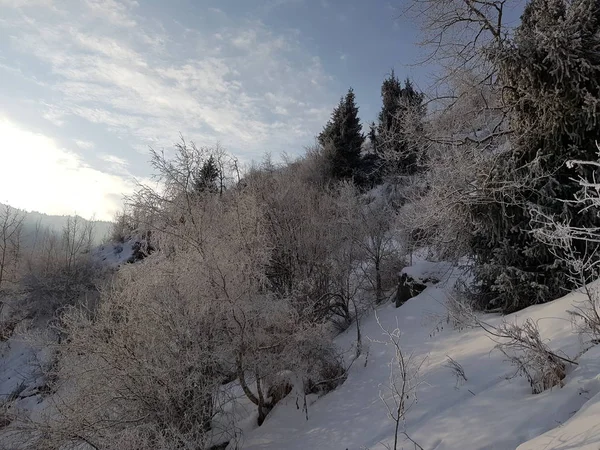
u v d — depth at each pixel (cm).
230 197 1183
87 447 674
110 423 668
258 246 966
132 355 697
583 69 744
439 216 905
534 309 744
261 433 769
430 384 632
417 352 833
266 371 809
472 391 553
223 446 757
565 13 821
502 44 849
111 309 764
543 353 467
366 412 694
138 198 987
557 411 405
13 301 2197
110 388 678
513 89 908
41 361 1122
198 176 1088
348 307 1369
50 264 2409
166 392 686
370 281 1505
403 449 485
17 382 1430
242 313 794
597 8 787
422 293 1179
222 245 892
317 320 1129
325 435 679
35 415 768
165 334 731
